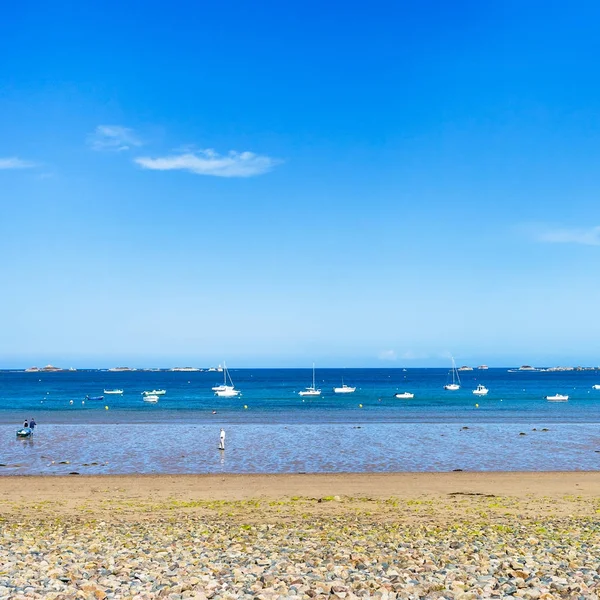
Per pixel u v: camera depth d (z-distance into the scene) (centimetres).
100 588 1273
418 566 1530
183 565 1536
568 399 13800
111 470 4303
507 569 1485
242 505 2969
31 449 5412
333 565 1527
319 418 8638
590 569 1501
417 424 7725
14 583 1331
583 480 3812
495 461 4719
